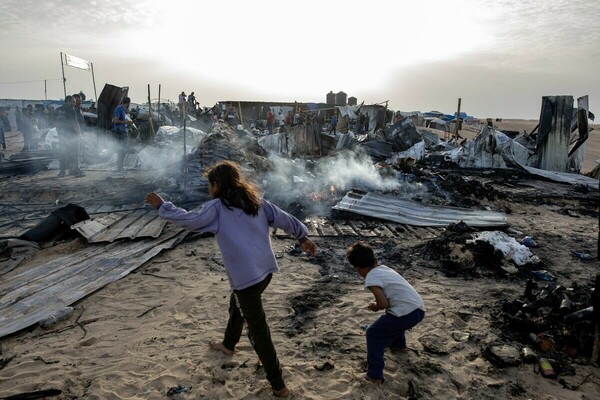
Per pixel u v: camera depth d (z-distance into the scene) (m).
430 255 6.54
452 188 11.66
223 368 3.61
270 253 3.11
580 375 3.59
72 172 12.45
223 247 2.99
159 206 2.90
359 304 4.89
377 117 32.09
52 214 7.49
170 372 3.54
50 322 4.30
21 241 6.87
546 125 17.39
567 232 8.38
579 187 13.59
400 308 3.36
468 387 3.44
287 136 17.58
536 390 3.42
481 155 17.80
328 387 3.39
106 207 9.29
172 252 6.61
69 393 3.27
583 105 16.98
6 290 5.08
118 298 5.00
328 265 6.20
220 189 3.09
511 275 5.89
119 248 6.65
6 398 3.16
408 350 3.95
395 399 3.28
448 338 4.18
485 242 6.43
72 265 5.91
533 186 14.26
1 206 9.62
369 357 3.43
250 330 3.13
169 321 4.45
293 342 4.07
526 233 8.23
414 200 10.57
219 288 5.27
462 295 5.23
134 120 18.61
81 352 3.85
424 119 45.97
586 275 6.00
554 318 4.32
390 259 6.48
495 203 10.84
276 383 3.20
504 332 4.27
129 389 3.33
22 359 3.72
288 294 5.16
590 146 34.19
